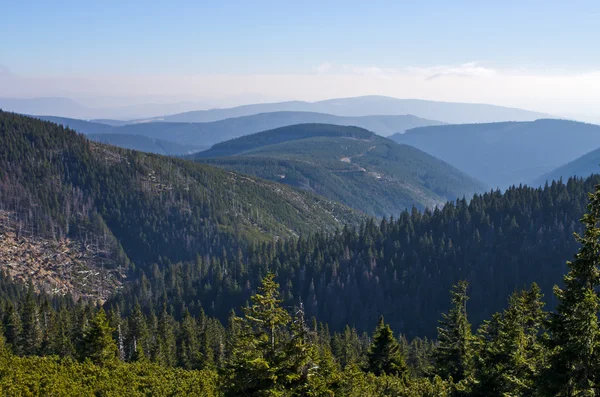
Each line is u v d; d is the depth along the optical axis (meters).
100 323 65.69
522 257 168.25
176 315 173.38
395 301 170.38
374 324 166.62
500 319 46.56
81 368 53.53
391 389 53.47
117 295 197.88
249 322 31.25
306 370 30.45
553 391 25.30
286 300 172.12
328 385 31.98
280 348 30.72
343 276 181.50
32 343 88.25
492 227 183.00
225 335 94.00
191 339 94.88
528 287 159.25
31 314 90.00
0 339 73.81
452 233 191.38
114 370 56.81
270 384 29.98
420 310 167.38
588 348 23.89
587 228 25.33
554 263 161.62
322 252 197.75
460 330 57.00
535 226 177.62
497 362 39.75
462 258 175.25
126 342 94.06
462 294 59.47
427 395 49.62
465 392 41.00
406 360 99.50
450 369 56.75
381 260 186.62
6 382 42.31
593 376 24.55
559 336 25.53
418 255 183.88
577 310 24.17
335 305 169.75
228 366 31.61
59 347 84.81
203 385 53.38
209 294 183.50
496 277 167.00
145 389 50.88
